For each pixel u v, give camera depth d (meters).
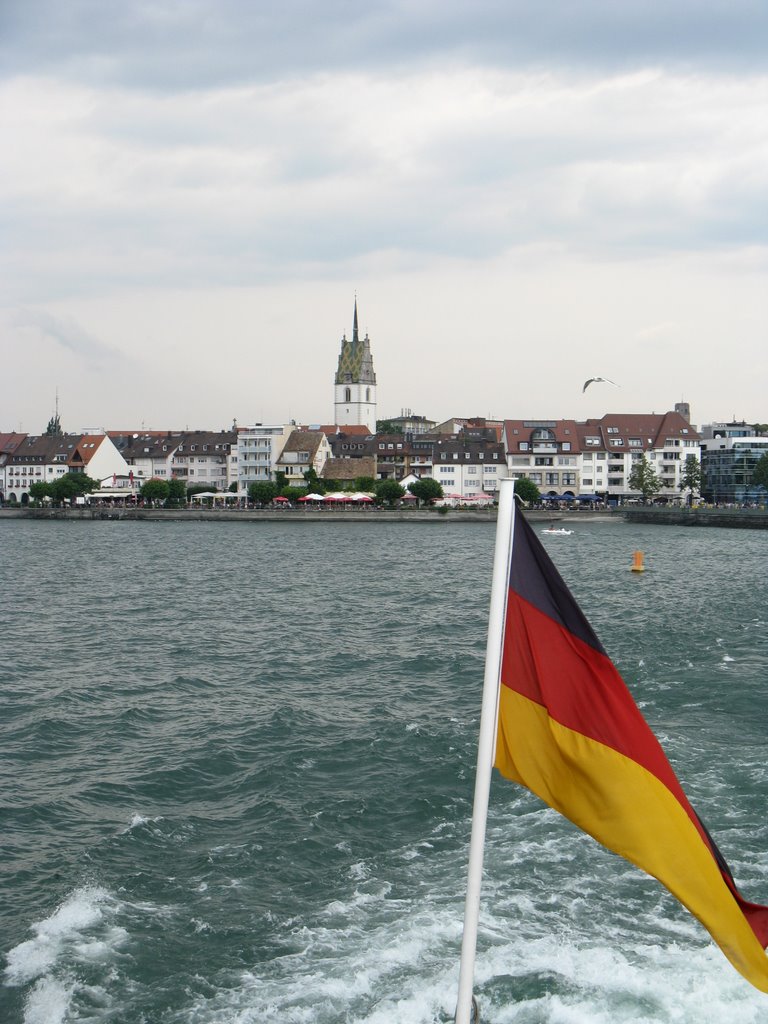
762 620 60.50
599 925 21.05
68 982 19.31
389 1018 17.91
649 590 78.69
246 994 18.83
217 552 124.19
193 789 30.41
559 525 189.25
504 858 24.36
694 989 18.33
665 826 10.41
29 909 22.33
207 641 55.84
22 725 37.59
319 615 65.62
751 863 23.80
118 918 21.77
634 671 44.38
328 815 27.56
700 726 35.12
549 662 10.94
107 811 28.52
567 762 10.76
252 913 21.97
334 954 20.12
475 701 40.59
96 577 92.56
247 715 38.75
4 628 61.06
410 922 21.25
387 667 47.84
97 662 49.97
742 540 146.00
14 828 27.17
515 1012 17.89
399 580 88.25
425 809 27.81
